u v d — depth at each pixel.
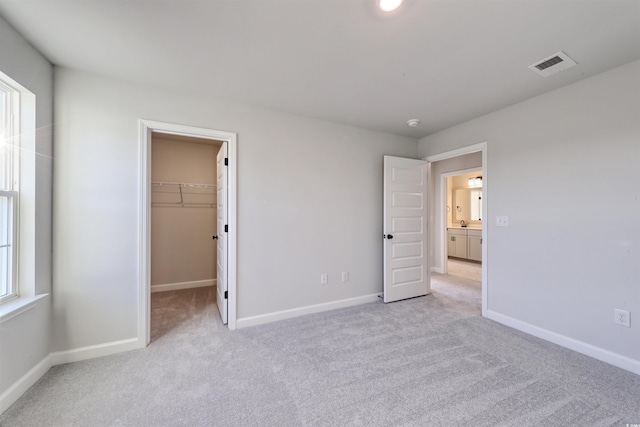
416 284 3.64
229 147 2.61
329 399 1.63
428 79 2.18
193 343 2.32
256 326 2.68
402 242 3.53
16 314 1.60
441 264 5.14
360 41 1.70
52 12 1.44
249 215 2.70
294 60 1.91
